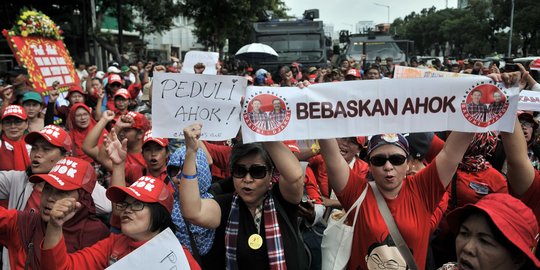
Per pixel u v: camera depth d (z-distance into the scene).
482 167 3.95
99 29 20.48
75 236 3.12
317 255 3.77
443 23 62.66
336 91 3.02
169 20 26.80
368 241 2.91
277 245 2.93
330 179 3.11
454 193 3.94
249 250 2.93
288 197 3.02
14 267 3.01
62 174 3.03
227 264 2.99
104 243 2.82
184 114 3.04
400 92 3.02
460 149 3.00
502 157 4.68
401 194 3.01
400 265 2.83
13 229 3.00
